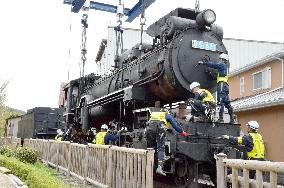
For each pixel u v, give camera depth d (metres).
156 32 10.17
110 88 12.46
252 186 4.16
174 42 9.12
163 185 9.65
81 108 14.63
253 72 21.69
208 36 9.66
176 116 8.95
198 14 9.59
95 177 8.80
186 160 8.20
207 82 9.36
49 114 24.88
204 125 8.26
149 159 5.93
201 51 9.41
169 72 8.95
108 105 12.13
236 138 7.78
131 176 6.65
